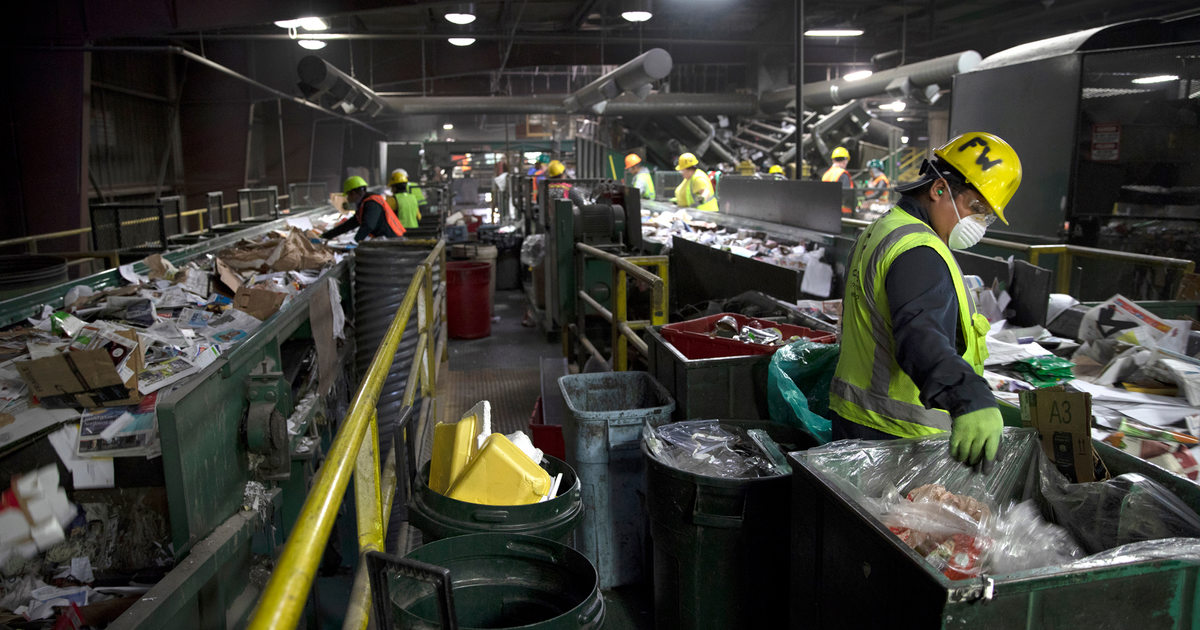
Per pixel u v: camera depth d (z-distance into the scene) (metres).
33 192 8.92
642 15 11.05
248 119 15.55
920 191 2.07
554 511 1.97
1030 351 2.90
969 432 1.65
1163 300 4.12
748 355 3.06
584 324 6.08
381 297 4.88
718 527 2.26
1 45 8.59
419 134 30.34
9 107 8.77
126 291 3.36
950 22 21.66
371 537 1.71
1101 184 5.65
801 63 8.87
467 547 1.78
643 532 3.00
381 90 23.55
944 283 1.85
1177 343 2.95
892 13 20.06
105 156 12.62
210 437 2.26
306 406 3.33
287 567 1.00
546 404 4.29
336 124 21.77
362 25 17.69
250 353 2.66
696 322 3.59
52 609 1.94
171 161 15.20
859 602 1.61
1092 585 1.35
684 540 2.34
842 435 2.18
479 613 1.78
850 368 2.14
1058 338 3.26
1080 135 5.62
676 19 20.81
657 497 2.40
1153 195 5.50
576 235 6.34
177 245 5.39
